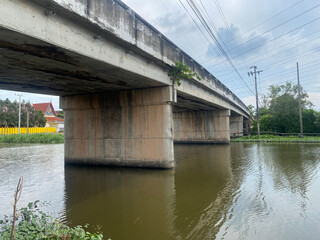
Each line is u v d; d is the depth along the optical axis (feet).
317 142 89.97
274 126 132.77
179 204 25.43
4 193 30.71
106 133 47.93
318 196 26.96
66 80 37.27
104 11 25.22
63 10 20.72
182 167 46.11
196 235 18.45
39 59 26.11
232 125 142.10
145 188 31.81
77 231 15.10
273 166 44.86
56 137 128.06
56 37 21.29
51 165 51.47
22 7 18.43
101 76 34.94
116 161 46.73
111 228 20.01
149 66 36.96
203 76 60.13
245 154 63.41
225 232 18.79
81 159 49.90
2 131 162.20
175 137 108.17
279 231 18.70
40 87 42.80
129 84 41.55
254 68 124.36
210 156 61.87
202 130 103.40
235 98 109.19
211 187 31.63
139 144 45.06
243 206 24.38
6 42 20.62
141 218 21.98
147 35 33.88
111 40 28.32
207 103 77.10
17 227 15.30
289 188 30.35
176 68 42.45
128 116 46.21
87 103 49.67
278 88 132.57
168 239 17.94
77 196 28.96
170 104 44.37
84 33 24.45
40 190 31.83
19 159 61.82
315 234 18.08
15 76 34.17
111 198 27.96
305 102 126.41
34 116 186.29
